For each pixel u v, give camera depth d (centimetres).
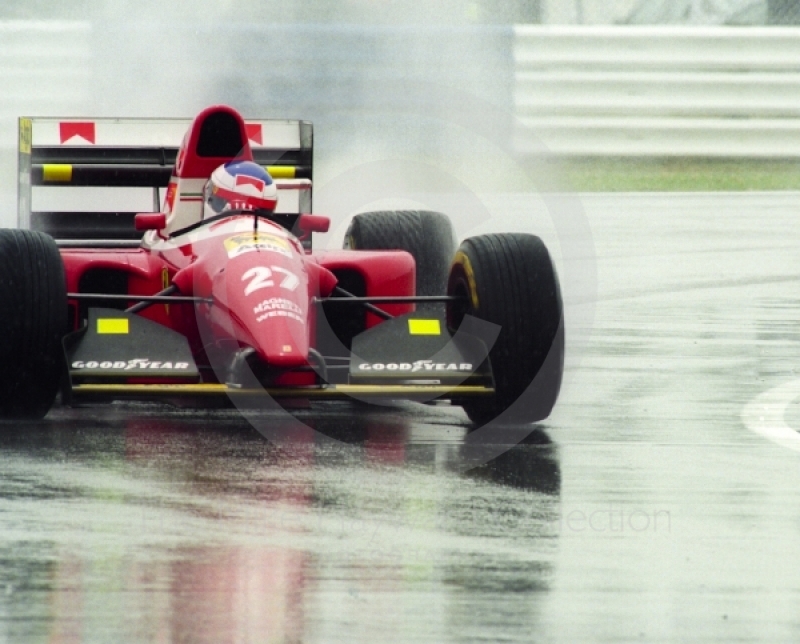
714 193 6975
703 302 3838
